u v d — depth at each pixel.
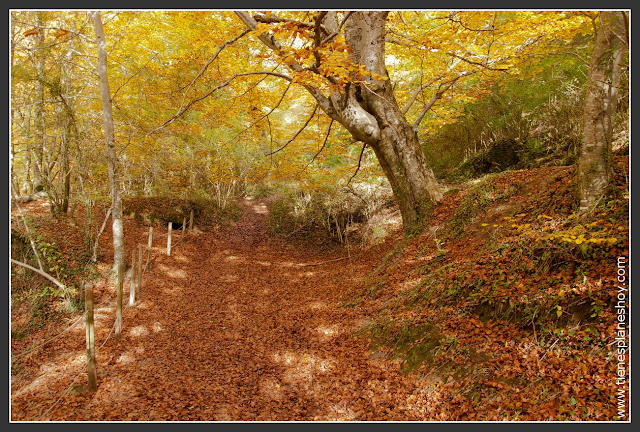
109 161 8.87
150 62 10.89
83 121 10.65
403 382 4.91
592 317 4.29
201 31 9.07
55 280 7.44
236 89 12.22
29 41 9.84
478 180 12.49
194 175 16.92
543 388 3.97
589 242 5.00
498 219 7.91
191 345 6.82
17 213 10.03
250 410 4.82
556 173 8.11
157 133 12.06
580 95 10.81
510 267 5.71
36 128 10.48
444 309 5.77
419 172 10.05
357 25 9.70
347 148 14.31
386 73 9.70
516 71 10.09
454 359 4.84
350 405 4.75
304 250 15.45
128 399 5.05
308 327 7.35
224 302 9.24
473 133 15.77
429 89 12.73
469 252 7.46
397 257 9.43
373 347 5.97
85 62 11.56
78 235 10.51
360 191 15.88
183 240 14.12
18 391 5.32
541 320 4.65
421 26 10.62
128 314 7.93
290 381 5.50
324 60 6.70
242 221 18.22
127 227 13.78
